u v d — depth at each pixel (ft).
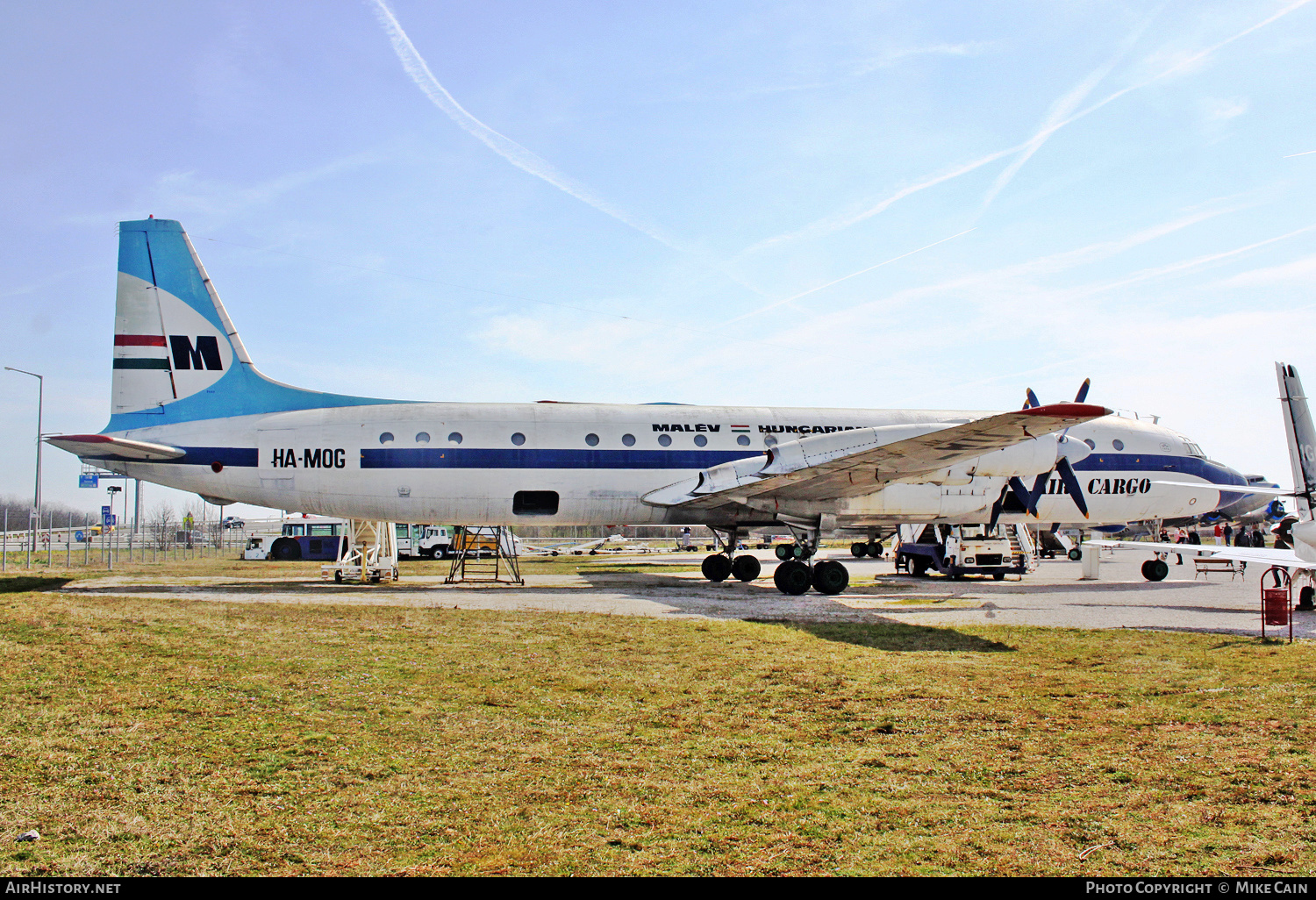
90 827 15.98
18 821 16.20
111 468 60.54
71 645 33.83
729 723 23.63
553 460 62.13
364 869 14.34
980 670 30.63
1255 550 51.57
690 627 40.78
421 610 47.14
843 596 57.82
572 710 24.94
